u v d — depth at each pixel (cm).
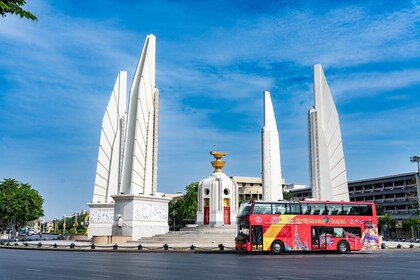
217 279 1627
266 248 3394
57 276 1723
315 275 1798
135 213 4822
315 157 5491
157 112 5466
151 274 1806
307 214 3512
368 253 3694
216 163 6109
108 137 6053
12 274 1814
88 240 5650
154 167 5322
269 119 6081
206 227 5538
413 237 8238
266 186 5844
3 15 1331
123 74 6247
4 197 7469
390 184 10525
